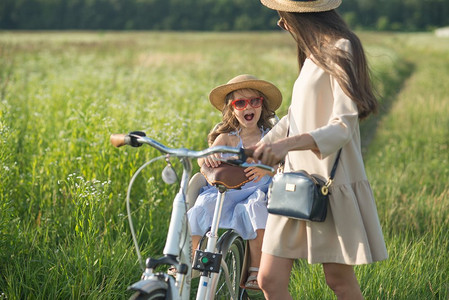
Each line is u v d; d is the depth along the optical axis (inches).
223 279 162.9
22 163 266.7
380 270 182.7
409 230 238.1
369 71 129.7
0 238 186.2
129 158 251.8
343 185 125.8
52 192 237.0
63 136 292.5
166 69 843.4
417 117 538.0
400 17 5777.6
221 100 172.2
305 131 127.8
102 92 453.1
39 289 167.6
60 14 4247.0
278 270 131.2
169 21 4825.3
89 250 182.9
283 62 1044.5
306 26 128.3
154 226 231.9
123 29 4618.6
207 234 144.6
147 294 109.8
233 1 4953.3
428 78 964.6
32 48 1164.5
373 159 379.2
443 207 253.0
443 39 3159.5
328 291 175.6
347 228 125.0
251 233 159.5
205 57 1197.1
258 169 144.9
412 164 348.8
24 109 362.9
